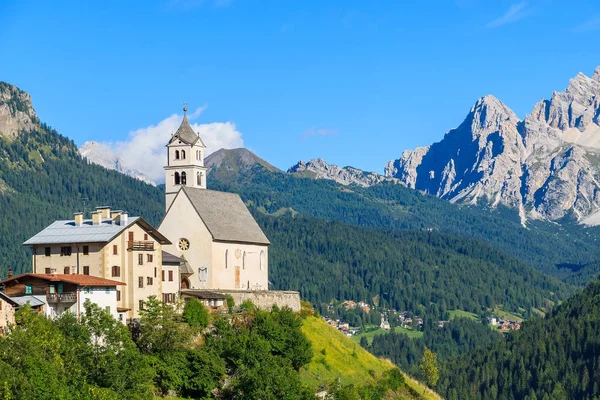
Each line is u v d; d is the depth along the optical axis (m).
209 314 185.62
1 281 161.62
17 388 122.50
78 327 147.50
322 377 195.00
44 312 158.38
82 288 160.38
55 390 125.62
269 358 171.88
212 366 162.50
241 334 174.88
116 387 140.50
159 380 157.75
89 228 178.75
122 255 175.88
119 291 174.75
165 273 190.00
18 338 131.38
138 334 166.50
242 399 162.50
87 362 141.00
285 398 164.12
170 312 166.75
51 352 135.00
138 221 179.50
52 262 176.00
